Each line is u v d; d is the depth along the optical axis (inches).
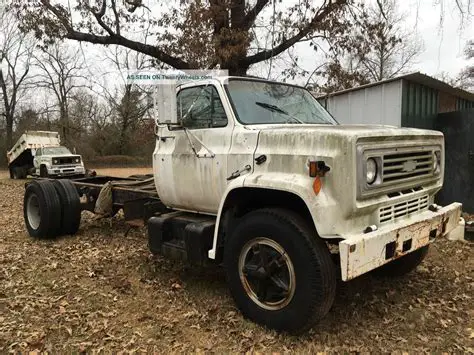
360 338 138.6
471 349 132.0
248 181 141.9
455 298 168.2
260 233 138.6
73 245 249.8
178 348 133.6
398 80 308.3
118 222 309.6
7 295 174.4
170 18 564.4
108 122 1515.7
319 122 178.2
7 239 271.1
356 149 124.5
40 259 223.3
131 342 136.6
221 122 161.2
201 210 173.3
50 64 1517.0
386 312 156.2
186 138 171.6
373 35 450.9
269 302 140.8
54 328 145.9
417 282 186.2
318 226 125.6
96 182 307.9
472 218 296.8
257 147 147.1
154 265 209.5
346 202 124.8
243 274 145.9
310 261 127.1
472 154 318.0
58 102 1553.9
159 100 164.2
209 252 155.1
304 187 129.0
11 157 904.3
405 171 142.7
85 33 496.1
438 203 339.6
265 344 133.7
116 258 223.5
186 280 189.5
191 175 169.2
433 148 158.4
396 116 312.7
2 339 138.9
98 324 149.2
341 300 167.2
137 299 170.2
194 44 424.8
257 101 168.4
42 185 263.1
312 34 421.1
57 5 487.2
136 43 497.7
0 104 1587.1
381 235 126.9
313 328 143.1
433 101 344.5
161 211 202.5
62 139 1489.9
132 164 1412.4
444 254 222.8
